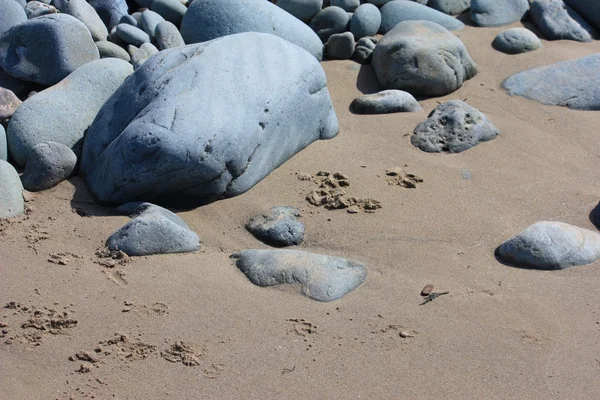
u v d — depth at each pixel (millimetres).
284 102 3469
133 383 2670
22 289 2912
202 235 3174
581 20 4547
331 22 4332
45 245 3074
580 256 3098
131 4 4391
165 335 2799
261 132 3385
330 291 2953
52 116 3479
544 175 3535
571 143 3746
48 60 3709
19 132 3428
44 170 3312
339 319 2877
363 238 3182
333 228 3217
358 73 4125
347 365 2740
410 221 3258
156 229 3084
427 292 2975
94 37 3955
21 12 3938
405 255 3117
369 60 4199
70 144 3484
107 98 3592
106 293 2918
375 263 3086
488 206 3352
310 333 2830
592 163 3623
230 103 3346
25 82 3736
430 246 3158
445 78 4008
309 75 3578
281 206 3287
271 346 2785
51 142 3363
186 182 3248
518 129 3812
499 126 3822
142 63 3564
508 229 3244
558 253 3088
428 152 3637
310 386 2684
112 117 3410
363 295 2963
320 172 3463
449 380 2713
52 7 4059
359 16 4336
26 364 2705
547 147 3711
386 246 3150
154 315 2857
